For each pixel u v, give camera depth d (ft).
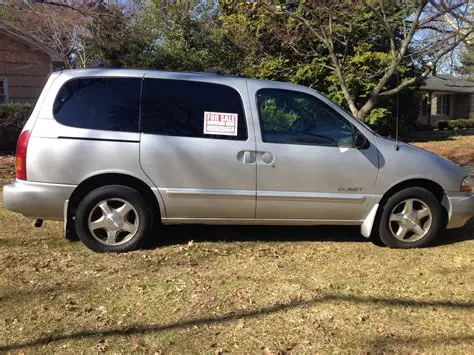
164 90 15.78
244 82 16.31
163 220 15.94
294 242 17.52
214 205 15.83
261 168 15.79
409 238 17.06
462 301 12.67
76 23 38.52
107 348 10.21
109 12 38.65
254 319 11.53
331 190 16.26
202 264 15.05
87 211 15.48
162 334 10.80
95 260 15.19
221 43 48.98
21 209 15.11
